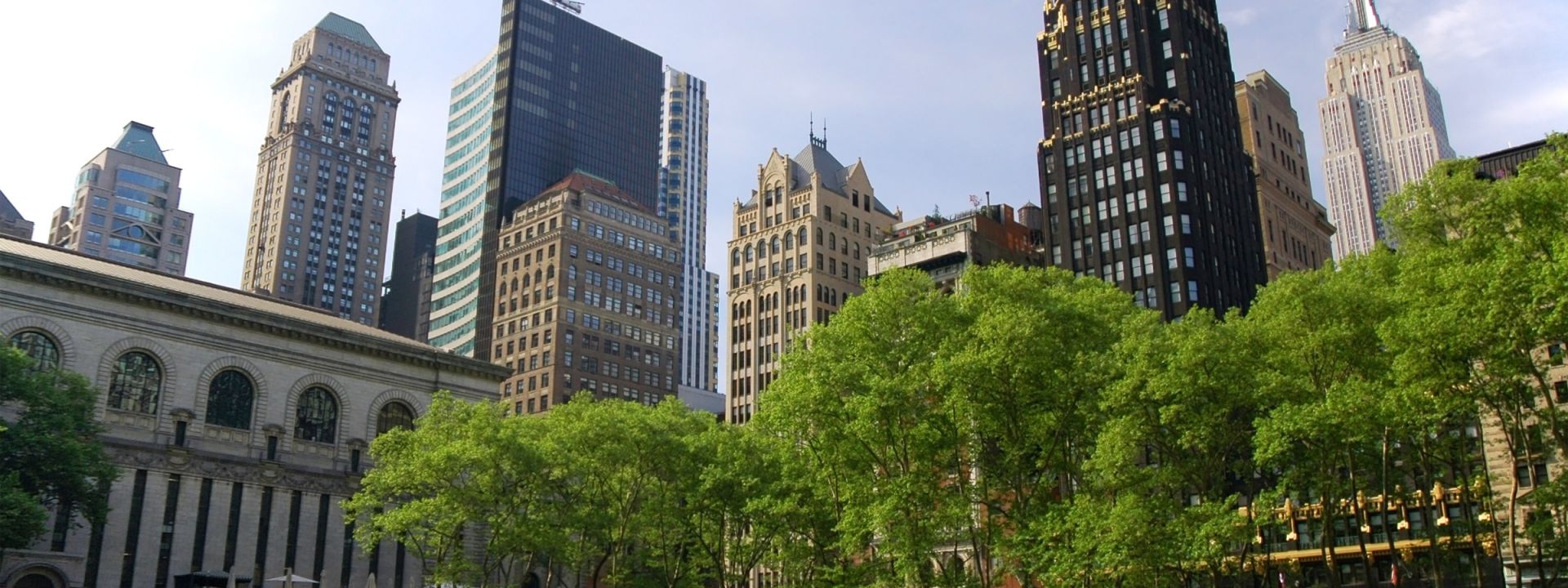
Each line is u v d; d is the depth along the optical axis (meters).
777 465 74.31
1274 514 63.69
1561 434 50.19
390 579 105.19
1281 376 54.91
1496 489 70.75
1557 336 47.09
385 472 79.25
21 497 68.06
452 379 113.38
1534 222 49.69
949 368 59.12
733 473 73.69
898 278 66.31
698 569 85.62
